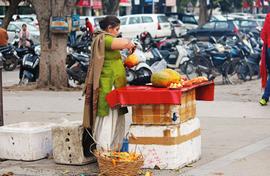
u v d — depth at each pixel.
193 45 24.30
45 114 14.87
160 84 9.30
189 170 9.26
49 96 18.17
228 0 67.19
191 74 22.58
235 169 9.30
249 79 23.19
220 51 22.14
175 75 9.34
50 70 19.92
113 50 9.35
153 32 44.62
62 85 19.95
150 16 44.84
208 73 22.12
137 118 9.30
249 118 14.11
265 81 15.77
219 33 42.19
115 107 9.34
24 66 21.41
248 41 26.62
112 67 9.35
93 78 9.31
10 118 14.27
